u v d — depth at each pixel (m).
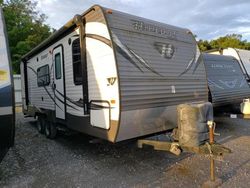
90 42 4.57
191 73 5.26
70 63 5.37
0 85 3.72
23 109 9.83
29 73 8.77
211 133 3.69
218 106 6.69
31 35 24.06
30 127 9.09
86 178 4.11
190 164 4.53
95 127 4.52
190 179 3.91
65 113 5.78
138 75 4.21
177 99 4.88
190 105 3.82
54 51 6.21
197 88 5.39
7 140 3.93
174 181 3.86
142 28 4.52
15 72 20.81
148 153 5.23
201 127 3.74
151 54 4.51
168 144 3.97
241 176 3.93
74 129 5.35
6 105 3.77
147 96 4.32
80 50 4.82
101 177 4.12
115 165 4.64
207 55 7.34
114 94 4.00
